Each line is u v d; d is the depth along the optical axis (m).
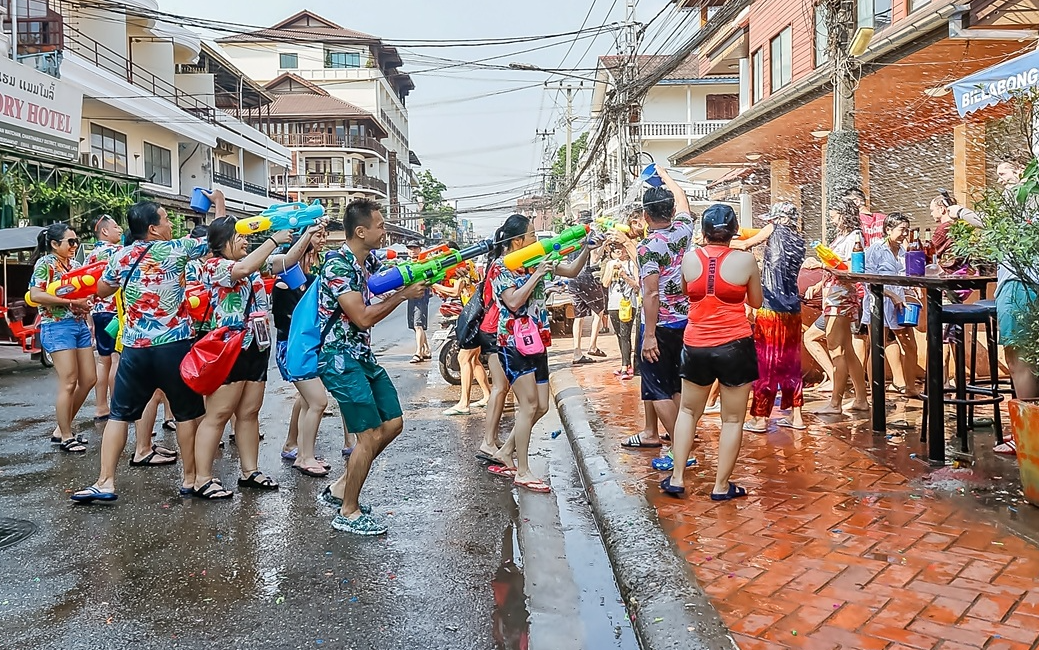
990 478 5.03
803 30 18.56
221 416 5.58
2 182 15.45
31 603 3.93
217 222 5.59
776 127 16.55
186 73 35.34
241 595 4.00
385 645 3.50
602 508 5.05
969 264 6.11
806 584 3.67
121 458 6.78
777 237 6.27
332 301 4.65
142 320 5.36
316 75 68.88
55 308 6.99
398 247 12.15
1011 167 5.05
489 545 4.72
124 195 19.92
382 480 6.08
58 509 5.39
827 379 8.41
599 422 7.46
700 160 22.33
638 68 22.31
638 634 3.54
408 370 12.14
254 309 5.81
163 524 5.06
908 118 14.18
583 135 45.91
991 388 6.08
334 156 61.84
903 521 4.39
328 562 4.44
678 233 5.62
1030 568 3.73
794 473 5.38
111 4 22.64
